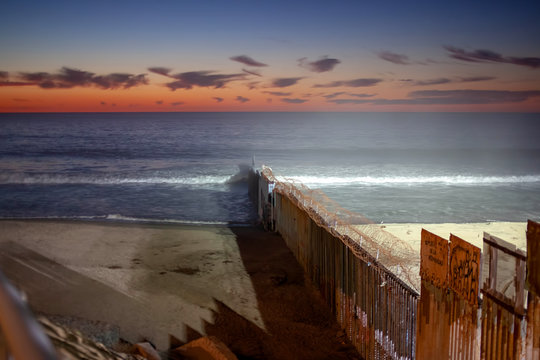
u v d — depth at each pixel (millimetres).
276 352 5789
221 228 13070
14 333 650
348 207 17359
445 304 3613
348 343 5910
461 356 3383
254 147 52438
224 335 6250
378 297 4980
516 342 2791
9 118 165000
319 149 49875
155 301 7289
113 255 9828
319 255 7527
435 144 56312
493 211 16875
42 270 8438
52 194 20234
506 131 81750
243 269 8984
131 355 4371
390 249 5957
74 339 3477
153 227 13039
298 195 9508
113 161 37219
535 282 2625
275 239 11273
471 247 3213
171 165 33906
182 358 5270
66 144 52938
